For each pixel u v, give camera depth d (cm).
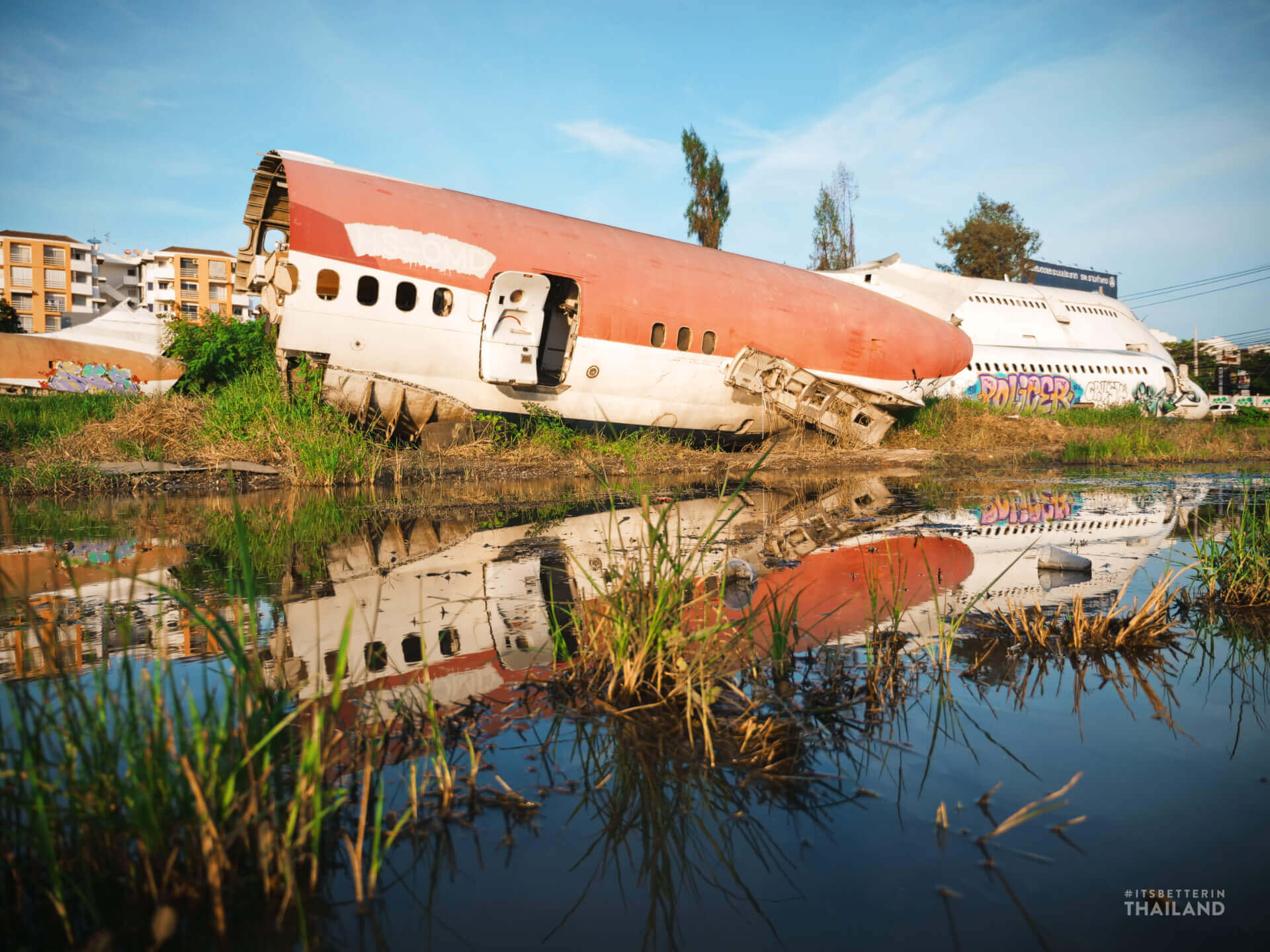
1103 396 2998
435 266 1089
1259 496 906
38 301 8044
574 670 269
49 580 428
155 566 471
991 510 782
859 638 319
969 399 2342
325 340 1058
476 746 218
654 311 1263
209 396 1288
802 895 146
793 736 223
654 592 291
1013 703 248
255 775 176
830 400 1513
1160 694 256
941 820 173
